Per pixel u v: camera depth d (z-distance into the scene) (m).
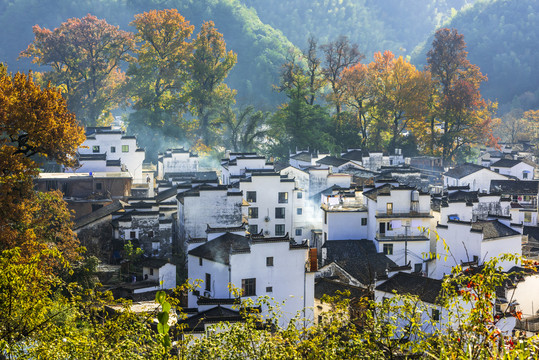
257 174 95.56
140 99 164.88
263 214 96.31
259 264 56.84
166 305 19.14
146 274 70.88
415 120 164.25
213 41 164.38
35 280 30.14
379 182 90.31
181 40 163.75
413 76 157.25
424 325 49.00
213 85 164.62
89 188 93.69
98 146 112.94
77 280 62.84
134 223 79.25
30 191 59.34
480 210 94.44
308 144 146.00
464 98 159.00
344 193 94.75
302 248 58.25
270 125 153.75
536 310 65.62
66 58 158.12
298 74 167.88
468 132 162.50
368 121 167.38
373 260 77.44
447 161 162.12
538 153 178.25
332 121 160.00
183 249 83.00
